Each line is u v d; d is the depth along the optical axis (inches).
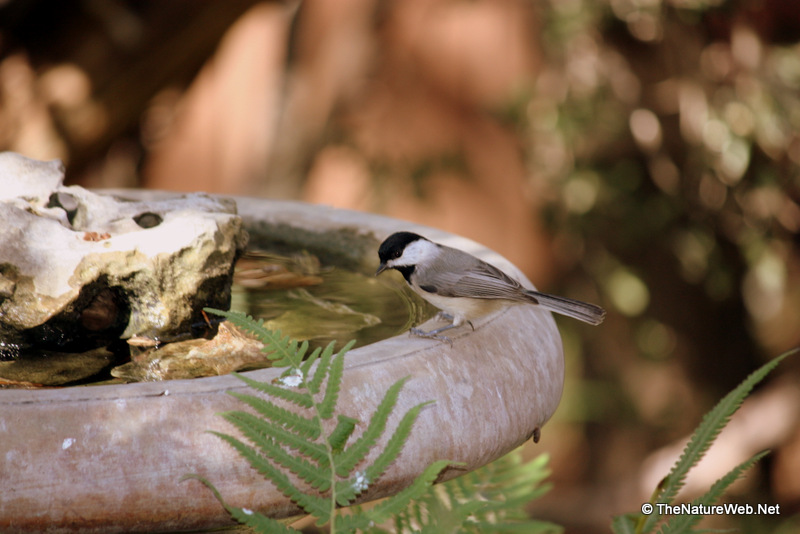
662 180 497.7
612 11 463.8
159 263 180.5
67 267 173.8
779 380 553.0
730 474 125.5
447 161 557.6
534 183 518.3
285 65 610.2
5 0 366.3
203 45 421.1
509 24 582.2
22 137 399.5
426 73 596.4
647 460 550.6
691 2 456.8
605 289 523.5
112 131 415.8
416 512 160.4
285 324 194.7
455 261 196.4
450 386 141.7
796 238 524.1
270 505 124.6
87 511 115.4
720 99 469.7
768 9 484.7
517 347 162.4
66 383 160.7
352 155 572.7
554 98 479.5
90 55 394.0
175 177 610.9
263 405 119.3
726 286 513.0
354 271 239.9
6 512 112.7
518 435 150.6
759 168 480.7
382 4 596.7
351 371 135.3
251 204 262.1
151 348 181.8
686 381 571.5
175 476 118.7
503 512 172.2
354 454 119.9
